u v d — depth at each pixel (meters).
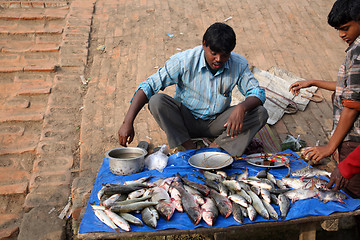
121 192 2.90
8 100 5.03
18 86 5.23
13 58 5.66
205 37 3.12
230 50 3.09
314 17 6.88
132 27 6.44
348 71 2.85
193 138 3.93
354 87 2.79
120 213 2.71
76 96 5.07
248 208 2.75
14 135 4.55
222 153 3.53
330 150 3.01
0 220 3.67
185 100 3.64
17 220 3.68
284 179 3.18
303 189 2.97
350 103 2.82
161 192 2.86
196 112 3.69
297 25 6.62
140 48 5.93
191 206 2.73
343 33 2.84
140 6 7.06
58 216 3.61
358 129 2.98
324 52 5.96
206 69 3.44
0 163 4.22
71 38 6.09
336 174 2.88
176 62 3.43
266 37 6.27
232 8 7.05
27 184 3.96
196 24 6.55
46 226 3.50
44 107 4.96
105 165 3.49
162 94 3.46
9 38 6.08
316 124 4.53
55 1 7.02
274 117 4.55
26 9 6.79
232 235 3.59
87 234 2.58
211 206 2.74
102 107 4.77
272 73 5.38
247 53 5.85
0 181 4.00
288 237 3.68
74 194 3.40
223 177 3.17
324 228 3.69
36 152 4.29
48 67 5.46
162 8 6.98
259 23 6.64
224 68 3.44
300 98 4.89
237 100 4.69
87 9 6.90
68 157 4.22
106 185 3.03
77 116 4.77
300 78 5.29
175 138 3.59
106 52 5.87
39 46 5.95
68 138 4.46
